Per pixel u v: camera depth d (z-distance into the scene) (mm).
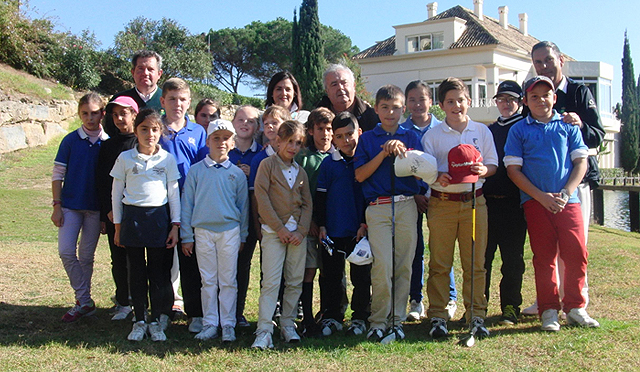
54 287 5355
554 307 4062
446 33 30406
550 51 4492
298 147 4020
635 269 6234
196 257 4219
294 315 4082
